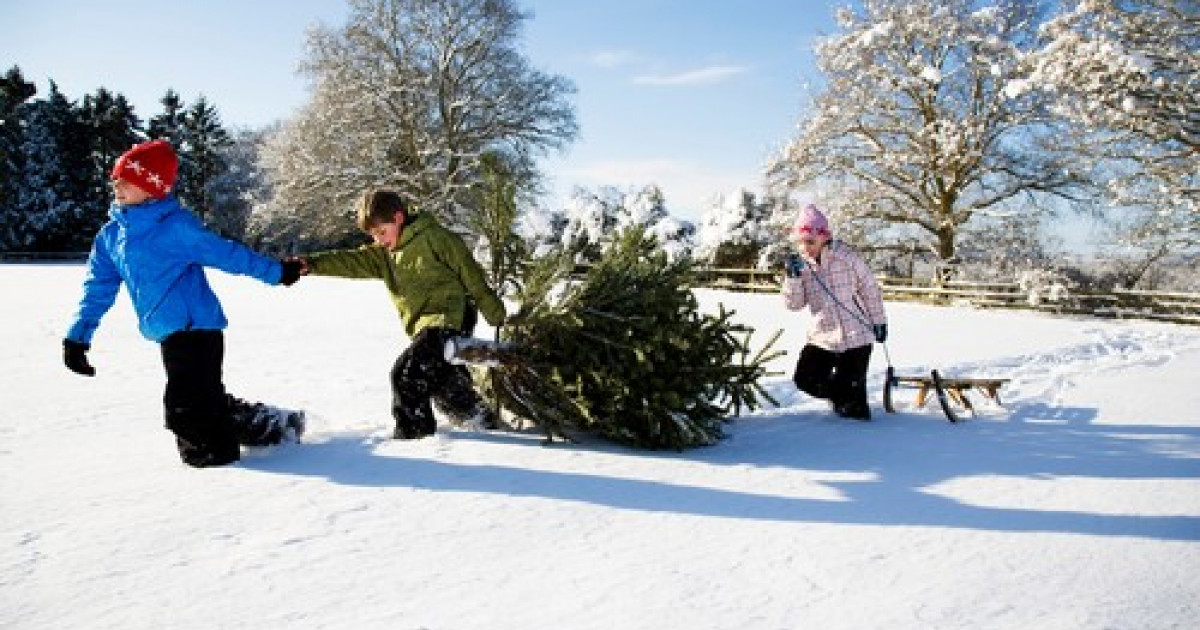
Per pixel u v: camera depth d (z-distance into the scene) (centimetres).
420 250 459
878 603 266
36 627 243
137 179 397
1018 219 2647
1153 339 1259
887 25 2469
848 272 576
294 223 3900
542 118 3738
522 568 292
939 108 2664
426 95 3688
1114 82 1867
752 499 378
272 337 1165
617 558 303
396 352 1002
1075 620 254
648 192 3086
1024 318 1764
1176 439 520
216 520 339
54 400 654
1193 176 2036
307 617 251
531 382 480
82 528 329
